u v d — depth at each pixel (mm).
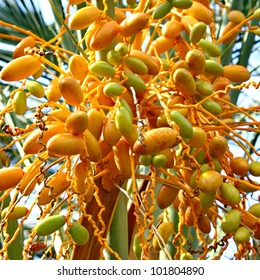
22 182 375
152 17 407
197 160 390
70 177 349
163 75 408
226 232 367
